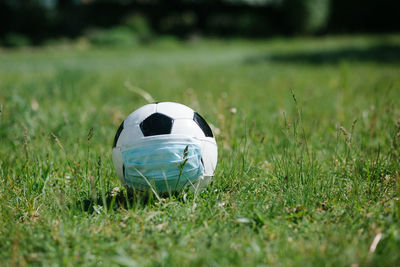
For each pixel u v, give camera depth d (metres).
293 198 2.85
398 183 2.88
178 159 2.69
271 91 8.15
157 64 15.95
